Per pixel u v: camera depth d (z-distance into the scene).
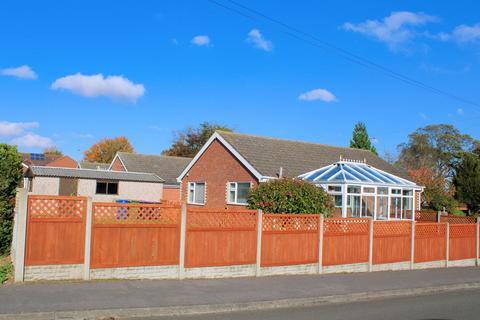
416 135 60.47
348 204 21.45
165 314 9.07
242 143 26.62
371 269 15.40
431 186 39.34
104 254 10.88
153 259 11.45
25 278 10.10
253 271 12.84
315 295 11.18
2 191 12.48
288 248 13.48
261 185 16.45
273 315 9.43
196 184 28.95
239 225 12.63
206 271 12.12
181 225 11.77
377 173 23.58
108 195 38.34
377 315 9.84
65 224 10.48
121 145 86.88
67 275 10.49
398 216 23.23
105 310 8.60
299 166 26.39
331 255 14.40
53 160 71.19
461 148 58.03
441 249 17.92
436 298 12.46
